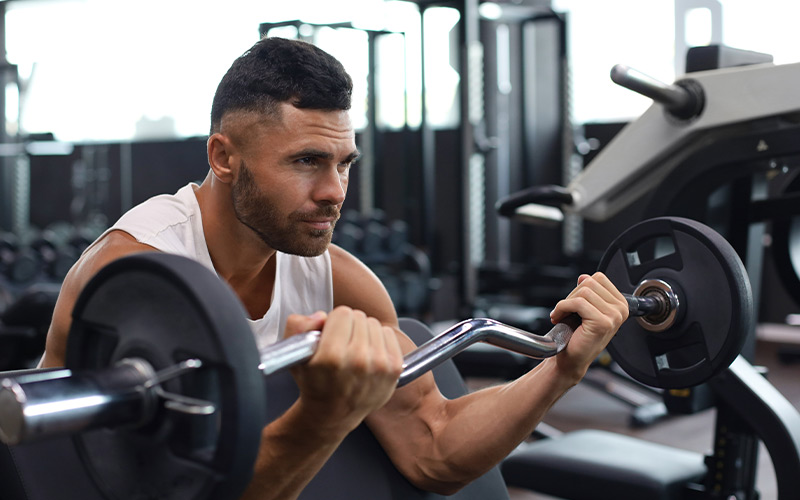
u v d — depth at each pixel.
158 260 0.61
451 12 6.93
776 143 1.54
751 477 1.75
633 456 1.81
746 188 1.71
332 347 0.67
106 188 7.98
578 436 1.99
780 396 1.65
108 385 0.58
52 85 8.11
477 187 5.49
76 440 0.69
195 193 1.10
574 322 1.02
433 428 1.19
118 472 0.66
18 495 0.89
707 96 1.62
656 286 1.12
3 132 7.79
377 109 6.42
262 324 1.15
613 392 3.76
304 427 0.75
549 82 6.85
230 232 1.05
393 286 5.38
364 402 0.72
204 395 0.61
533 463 1.84
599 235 6.46
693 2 5.65
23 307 2.90
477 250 5.55
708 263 1.09
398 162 7.39
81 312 0.67
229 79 0.97
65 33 8.00
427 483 1.19
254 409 0.59
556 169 6.87
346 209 7.44
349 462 1.16
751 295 1.08
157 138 7.82
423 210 6.07
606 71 6.38
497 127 6.60
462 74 5.32
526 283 5.46
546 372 1.07
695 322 1.11
